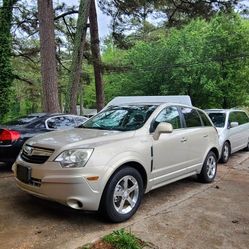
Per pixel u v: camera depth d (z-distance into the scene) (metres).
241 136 11.17
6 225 4.38
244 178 7.61
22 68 27.36
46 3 13.27
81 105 39.97
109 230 4.29
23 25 18.25
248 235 4.30
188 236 4.20
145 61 26.03
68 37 19.45
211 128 7.11
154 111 5.59
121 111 5.85
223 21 23.58
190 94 24.55
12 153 7.04
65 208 5.02
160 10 17.97
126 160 4.62
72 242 3.91
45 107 13.41
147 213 4.99
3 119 16.83
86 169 4.21
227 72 24.14
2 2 16.36
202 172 6.79
